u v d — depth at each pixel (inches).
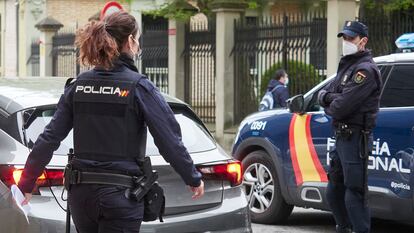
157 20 1217.4
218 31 739.4
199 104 797.2
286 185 360.5
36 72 1240.2
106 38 187.5
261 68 703.1
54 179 229.5
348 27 292.7
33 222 221.1
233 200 253.9
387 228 375.2
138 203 186.5
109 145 186.7
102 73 190.4
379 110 317.4
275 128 367.2
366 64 288.2
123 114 186.7
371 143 294.0
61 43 1101.7
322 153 342.0
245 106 725.3
